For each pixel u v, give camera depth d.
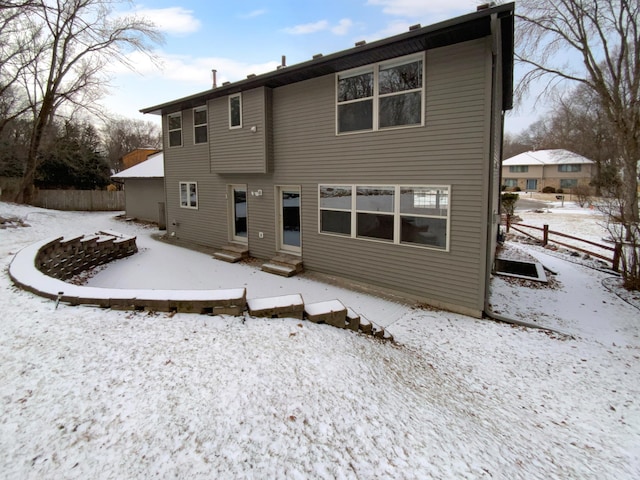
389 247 8.06
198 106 12.49
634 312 7.43
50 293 4.98
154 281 8.61
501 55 8.59
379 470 2.61
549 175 47.22
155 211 18.75
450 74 6.82
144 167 20.27
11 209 16.17
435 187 7.22
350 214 8.69
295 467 2.54
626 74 19.20
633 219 9.85
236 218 12.06
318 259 9.54
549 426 3.85
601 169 31.84
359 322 5.40
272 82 9.52
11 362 3.47
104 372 3.38
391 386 3.87
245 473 2.43
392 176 7.82
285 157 9.93
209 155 11.73
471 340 5.95
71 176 26.42
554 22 18.98
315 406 3.20
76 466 2.39
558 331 6.38
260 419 2.95
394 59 7.51
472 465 2.84
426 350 5.50
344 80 8.45
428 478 2.61
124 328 4.21
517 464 3.02
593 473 3.15
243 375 3.48
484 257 6.77
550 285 9.12
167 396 3.10
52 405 2.92
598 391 4.61
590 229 18.09
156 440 2.63
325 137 8.94
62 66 19.23
